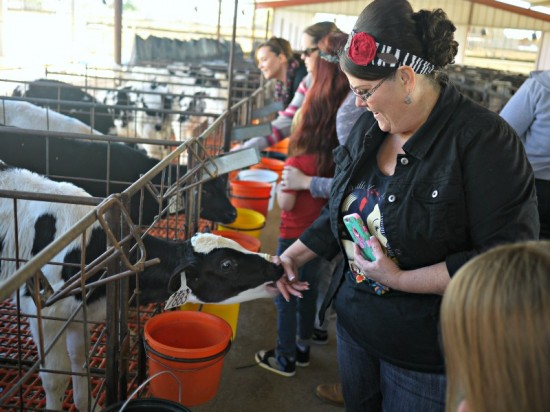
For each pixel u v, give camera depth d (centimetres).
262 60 533
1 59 880
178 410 166
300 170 265
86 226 148
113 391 188
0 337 288
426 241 141
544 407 66
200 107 876
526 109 261
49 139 394
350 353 170
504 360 68
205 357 192
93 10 1286
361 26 137
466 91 1139
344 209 163
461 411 76
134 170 409
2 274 249
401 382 155
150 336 202
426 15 134
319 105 256
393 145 153
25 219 241
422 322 148
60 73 681
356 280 163
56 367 225
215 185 378
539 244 73
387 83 137
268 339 334
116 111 729
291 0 2227
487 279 71
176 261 230
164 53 1314
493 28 2234
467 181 135
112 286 178
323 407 273
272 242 503
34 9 1042
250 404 269
